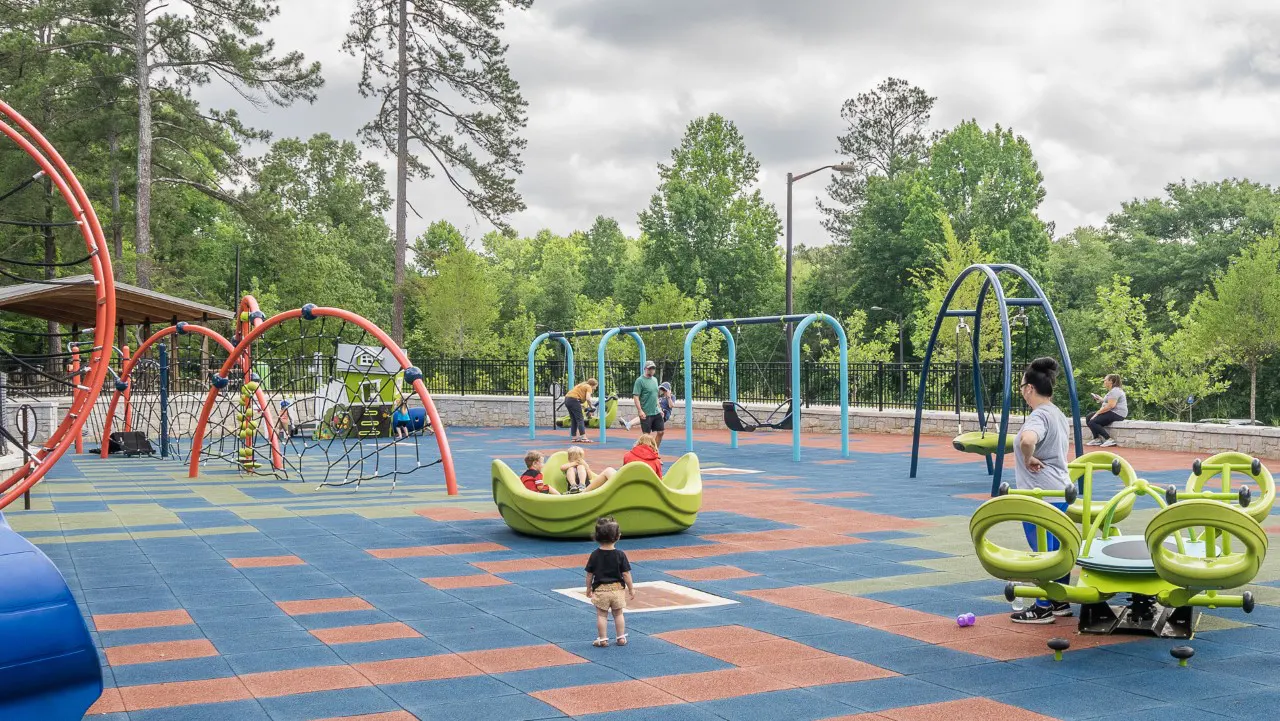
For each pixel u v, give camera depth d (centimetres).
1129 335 4884
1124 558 683
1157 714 536
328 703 573
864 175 8531
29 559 468
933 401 2786
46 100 4316
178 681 616
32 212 4350
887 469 1895
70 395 2952
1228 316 4519
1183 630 682
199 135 4516
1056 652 639
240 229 6581
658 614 784
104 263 1184
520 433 3092
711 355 5334
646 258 7325
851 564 983
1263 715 533
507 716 548
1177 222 7169
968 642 689
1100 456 809
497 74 4319
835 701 567
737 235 7312
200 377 3319
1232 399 5281
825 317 2152
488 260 10088
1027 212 6925
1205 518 596
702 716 544
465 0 4219
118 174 4544
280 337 4734
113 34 4191
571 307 7606
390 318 7125
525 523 1152
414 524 1290
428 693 589
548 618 775
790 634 718
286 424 2595
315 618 780
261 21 4172
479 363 3622
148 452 2470
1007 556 668
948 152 7438
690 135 7506
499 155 4406
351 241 7431
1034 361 790
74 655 459
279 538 1179
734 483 1684
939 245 6581
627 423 3108
